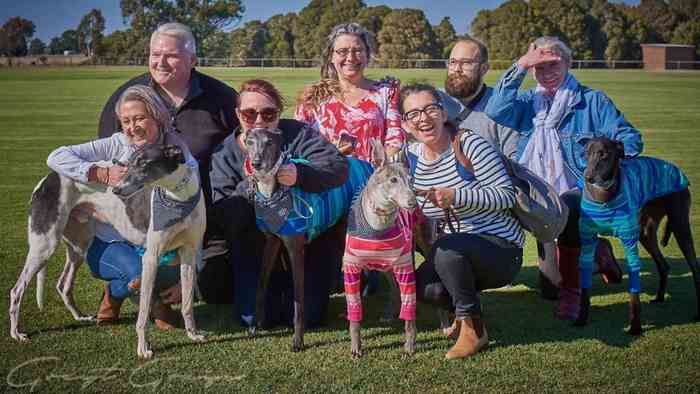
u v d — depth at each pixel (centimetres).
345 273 471
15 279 637
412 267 470
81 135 1669
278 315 548
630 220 515
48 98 2816
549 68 594
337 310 588
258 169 466
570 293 564
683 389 428
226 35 8238
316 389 430
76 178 482
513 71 589
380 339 518
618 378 444
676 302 599
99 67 7300
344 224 544
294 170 477
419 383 438
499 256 478
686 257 560
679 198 559
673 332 526
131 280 516
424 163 496
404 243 459
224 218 532
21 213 889
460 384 437
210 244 587
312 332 532
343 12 7912
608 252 643
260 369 460
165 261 521
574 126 601
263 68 6688
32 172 1180
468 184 484
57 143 1530
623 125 589
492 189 468
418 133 477
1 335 513
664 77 4675
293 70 5831
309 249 550
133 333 523
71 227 529
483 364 466
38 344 498
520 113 625
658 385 434
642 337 516
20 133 1705
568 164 600
